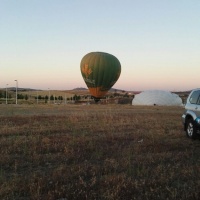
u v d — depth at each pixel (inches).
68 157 376.8
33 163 351.9
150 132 588.7
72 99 4808.1
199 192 247.1
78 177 295.9
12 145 453.1
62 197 247.0
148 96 3235.7
